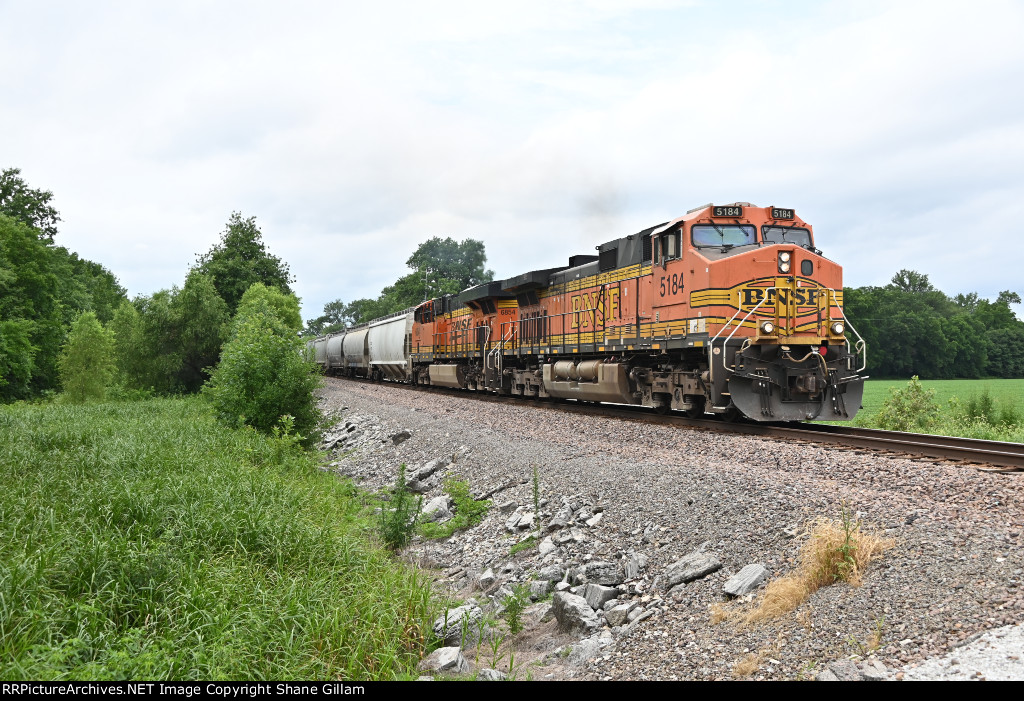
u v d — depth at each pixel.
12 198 60.69
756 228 16.42
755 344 15.17
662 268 17.27
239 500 11.63
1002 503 7.68
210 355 43.25
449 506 13.89
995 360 90.19
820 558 6.69
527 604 8.79
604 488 11.18
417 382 39.91
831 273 15.69
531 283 24.97
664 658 6.27
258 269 58.25
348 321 168.50
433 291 98.31
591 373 20.70
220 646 6.79
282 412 21.81
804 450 11.22
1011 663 4.73
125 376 44.72
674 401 17.39
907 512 7.53
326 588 8.77
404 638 7.90
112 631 6.88
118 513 10.27
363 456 20.86
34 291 50.59
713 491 9.61
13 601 7.02
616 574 8.42
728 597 6.92
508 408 21.86
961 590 5.77
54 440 18.33
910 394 22.09
